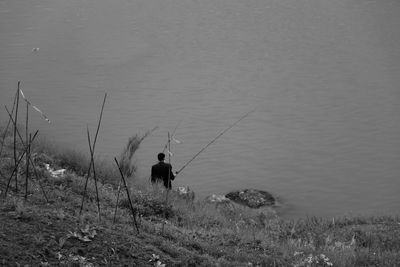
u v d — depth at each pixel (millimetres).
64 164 18312
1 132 21594
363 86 37531
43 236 9242
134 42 48656
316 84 38281
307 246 13461
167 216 14805
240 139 28578
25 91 35094
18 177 12922
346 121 31312
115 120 30703
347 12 59062
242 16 57844
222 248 11773
